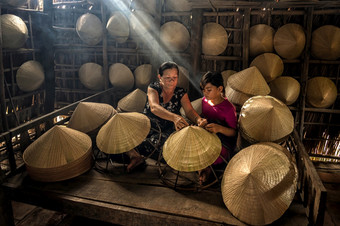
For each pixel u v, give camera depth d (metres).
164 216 2.26
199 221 2.19
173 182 2.74
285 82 3.83
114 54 4.79
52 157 2.68
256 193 2.14
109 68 4.80
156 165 3.10
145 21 4.28
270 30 3.84
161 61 4.46
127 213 2.34
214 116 2.63
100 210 2.42
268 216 2.10
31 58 4.76
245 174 2.22
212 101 2.61
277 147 2.40
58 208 2.60
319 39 3.70
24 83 4.48
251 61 4.08
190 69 4.30
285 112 2.65
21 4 4.22
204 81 2.52
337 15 3.67
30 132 4.82
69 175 2.74
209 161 2.35
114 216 2.40
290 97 3.78
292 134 3.43
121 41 4.53
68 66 5.10
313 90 3.88
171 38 4.20
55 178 2.70
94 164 3.09
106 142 2.74
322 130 4.11
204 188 2.60
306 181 2.44
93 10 4.63
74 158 2.72
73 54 5.02
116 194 2.57
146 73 4.57
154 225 2.30
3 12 4.10
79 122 3.33
